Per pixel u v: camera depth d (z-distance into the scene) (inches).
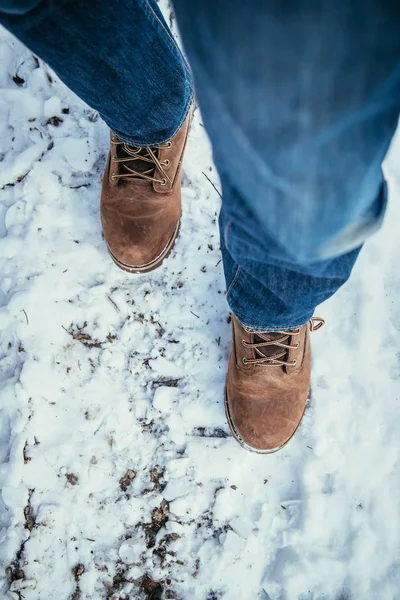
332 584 48.1
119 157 48.8
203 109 23.7
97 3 32.1
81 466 51.2
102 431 52.0
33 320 52.9
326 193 22.7
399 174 56.1
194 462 51.2
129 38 35.4
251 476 51.0
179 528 50.0
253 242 29.4
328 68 19.0
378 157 23.2
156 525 50.5
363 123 21.0
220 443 51.4
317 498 49.6
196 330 53.8
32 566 49.0
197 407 51.9
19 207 54.9
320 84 19.3
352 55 18.8
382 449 50.4
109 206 51.2
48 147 56.4
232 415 49.4
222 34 19.7
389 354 52.4
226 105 21.5
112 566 49.6
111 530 50.3
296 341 44.4
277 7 18.3
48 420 51.7
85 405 52.3
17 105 57.1
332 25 18.2
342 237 26.7
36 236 54.3
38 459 50.9
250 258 32.3
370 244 54.4
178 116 45.3
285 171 22.0
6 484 49.9
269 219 25.1
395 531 48.8
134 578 49.4
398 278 53.9
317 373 52.1
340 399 51.6
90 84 37.8
